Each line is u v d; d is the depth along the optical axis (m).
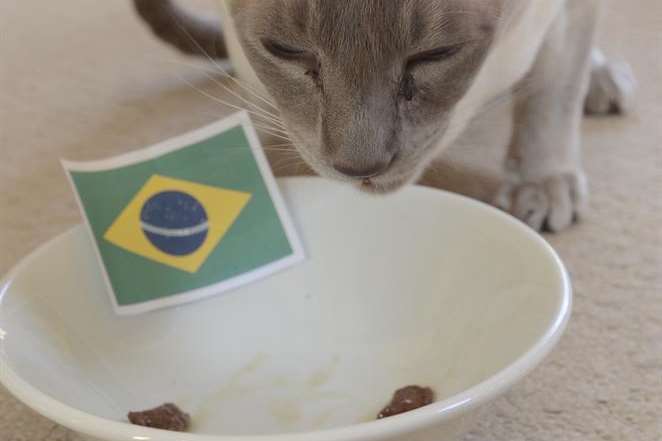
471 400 0.30
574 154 0.49
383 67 0.35
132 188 0.40
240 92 0.51
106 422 0.30
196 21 0.59
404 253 0.40
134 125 0.58
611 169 0.52
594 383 0.38
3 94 0.65
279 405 0.37
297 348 0.39
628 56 0.67
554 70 0.47
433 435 0.30
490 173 0.51
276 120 0.42
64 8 0.87
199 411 0.37
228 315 0.40
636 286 0.43
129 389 0.37
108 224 0.39
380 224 0.40
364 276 0.40
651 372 0.39
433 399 0.36
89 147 0.56
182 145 0.41
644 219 0.47
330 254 0.40
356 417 0.36
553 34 0.46
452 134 0.41
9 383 0.31
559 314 0.33
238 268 0.40
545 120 0.47
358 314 0.39
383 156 0.36
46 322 0.36
